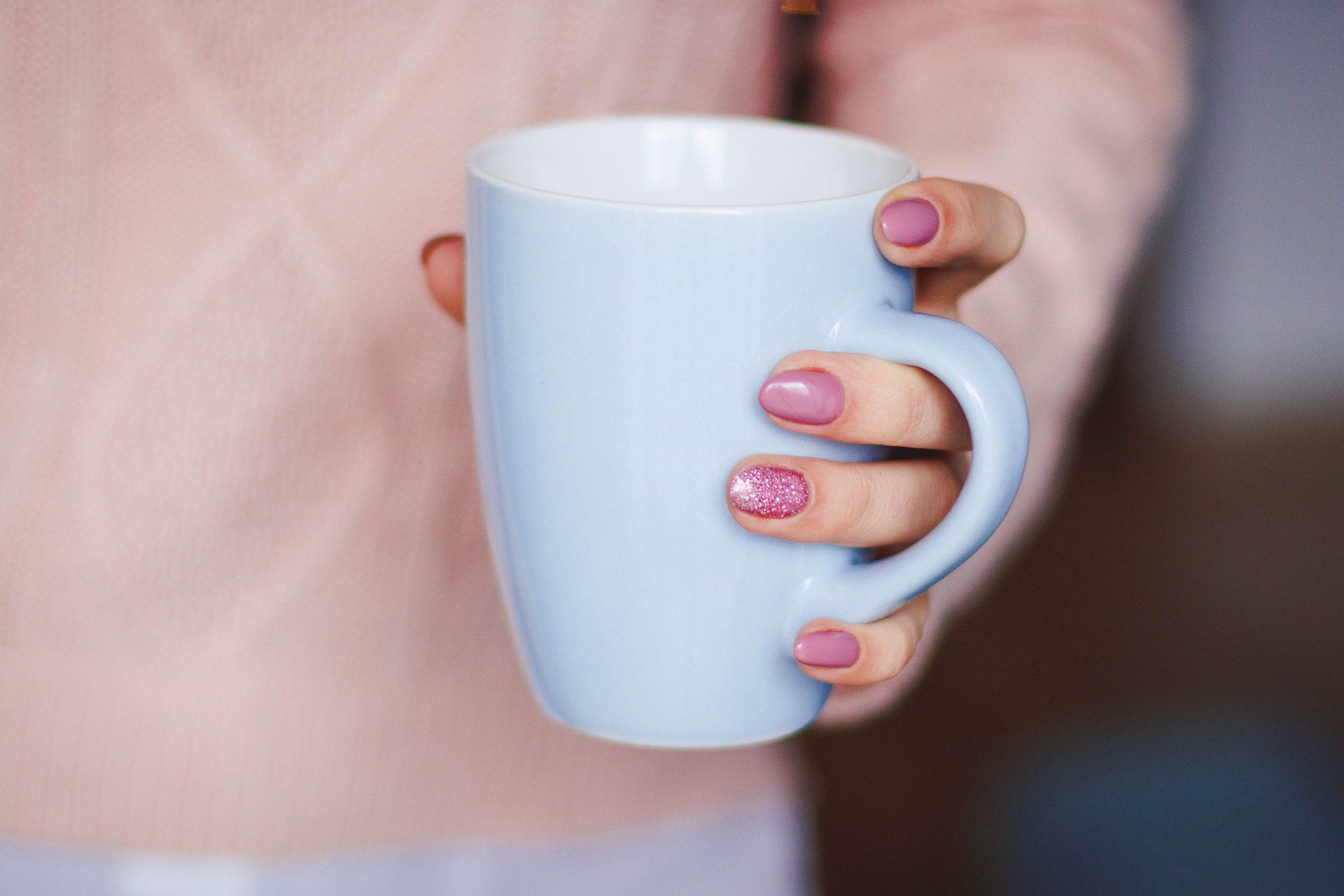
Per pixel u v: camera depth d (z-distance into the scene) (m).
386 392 0.63
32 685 0.64
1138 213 0.63
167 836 0.65
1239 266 2.68
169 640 0.64
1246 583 2.25
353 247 0.62
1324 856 1.60
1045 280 0.60
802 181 0.54
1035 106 0.61
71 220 0.62
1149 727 1.93
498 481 0.50
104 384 0.62
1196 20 2.65
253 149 0.61
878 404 0.48
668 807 0.69
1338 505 2.46
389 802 0.66
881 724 1.94
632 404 0.48
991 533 0.48
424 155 0.62
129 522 0.63
